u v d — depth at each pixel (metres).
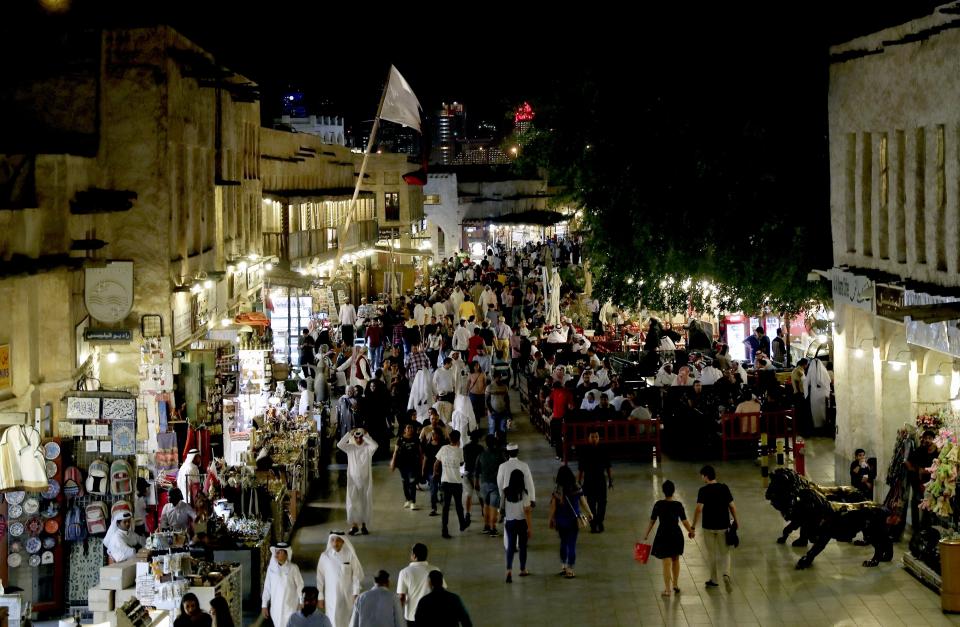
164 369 19.02
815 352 31.11
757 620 15.32
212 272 23.30
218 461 18.69
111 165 19.92
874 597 16.05
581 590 16.84
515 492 17.41
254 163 31.52
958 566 15.33
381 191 64.38
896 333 19.70
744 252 23.94
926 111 17.52
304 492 22.31
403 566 18.27
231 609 15.16
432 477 21.30
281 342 31.66
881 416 20.02
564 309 44.12
